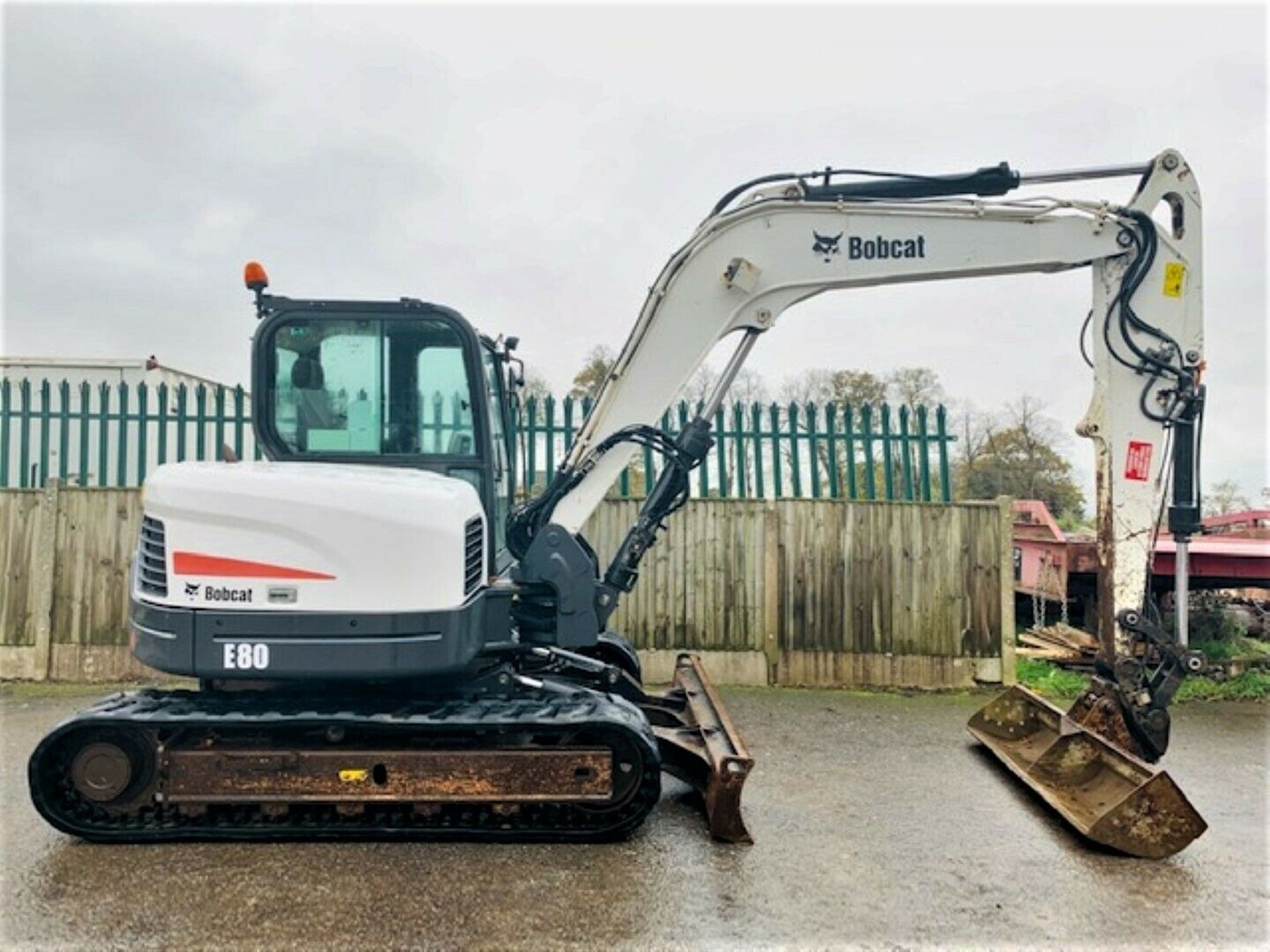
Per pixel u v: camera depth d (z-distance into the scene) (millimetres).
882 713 5754
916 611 6480
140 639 3463
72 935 2678
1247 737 5324
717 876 3191
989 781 4359
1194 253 4215
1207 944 2729
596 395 4938
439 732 3520
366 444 4051
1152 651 4039
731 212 4320
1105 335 4238
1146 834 3408
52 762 3402
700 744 3891
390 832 3459
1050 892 3092
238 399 6758
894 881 3176
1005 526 6469
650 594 6543
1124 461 4191
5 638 6324
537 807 3535
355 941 2660
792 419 6793
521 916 2848
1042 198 4273
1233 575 7191
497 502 4324
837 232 4305
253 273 3984
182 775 3410
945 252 4297
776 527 6523
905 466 6723
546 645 4121
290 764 3426
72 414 6672
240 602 3408
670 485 4324
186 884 3057
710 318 4324
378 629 3410
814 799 4078
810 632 6504
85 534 6336
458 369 4082
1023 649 7277
